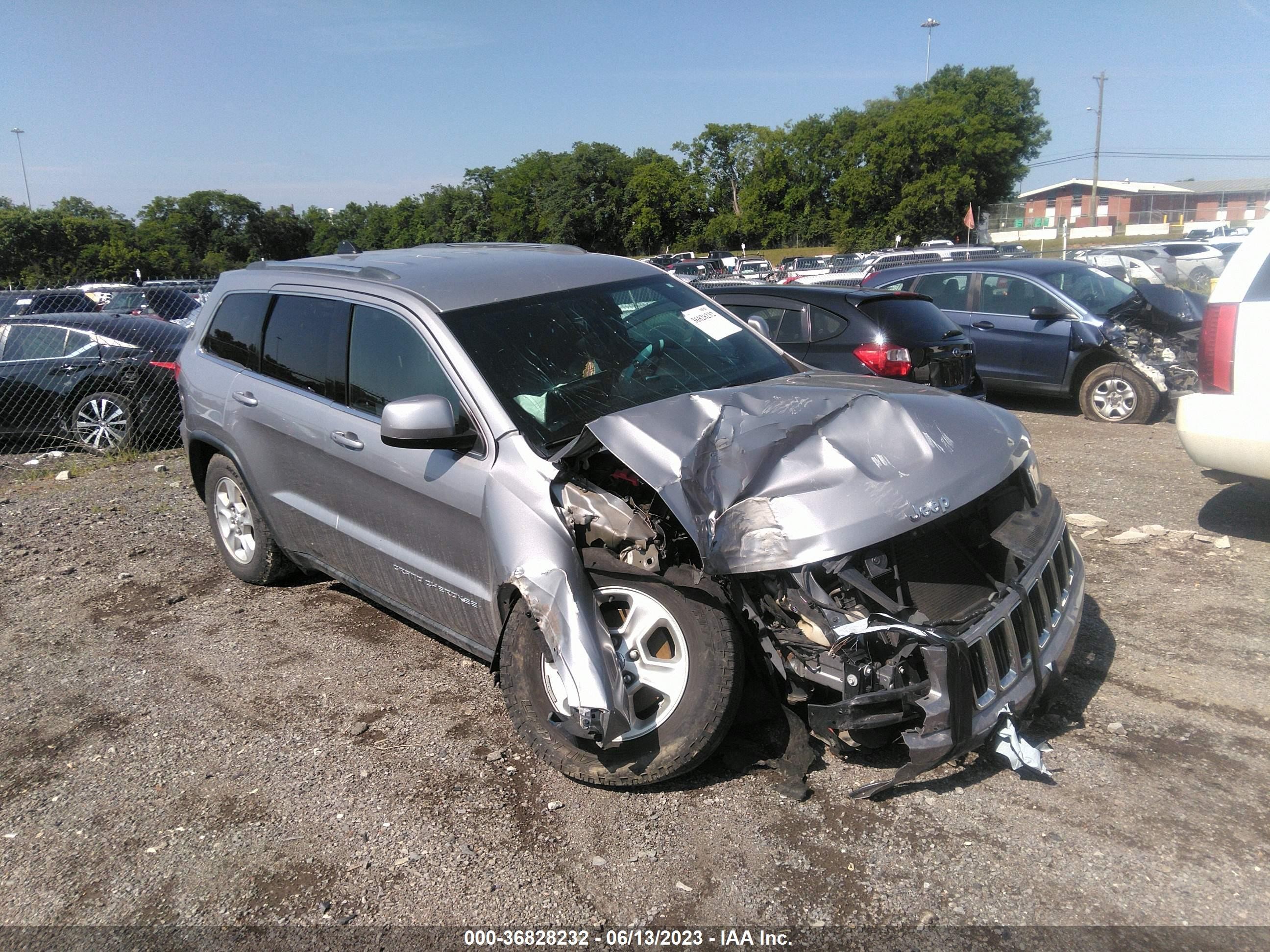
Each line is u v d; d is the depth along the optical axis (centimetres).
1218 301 499
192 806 331
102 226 8488
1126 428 884
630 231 9050
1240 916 246
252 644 466
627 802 316
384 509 398
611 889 275
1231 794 297
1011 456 329
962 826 291
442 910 271
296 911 275
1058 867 270
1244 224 6725
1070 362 938
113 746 376
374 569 422
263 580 529
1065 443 829
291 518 468
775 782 319
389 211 12019
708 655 299
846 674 281
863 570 288
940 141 6544
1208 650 393
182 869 297
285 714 394
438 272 418
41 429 960
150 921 274
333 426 417
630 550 314
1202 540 520
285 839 309
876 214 6994
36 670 451
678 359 406
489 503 340
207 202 10775
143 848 309
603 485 341
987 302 1011
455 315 381
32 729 394
